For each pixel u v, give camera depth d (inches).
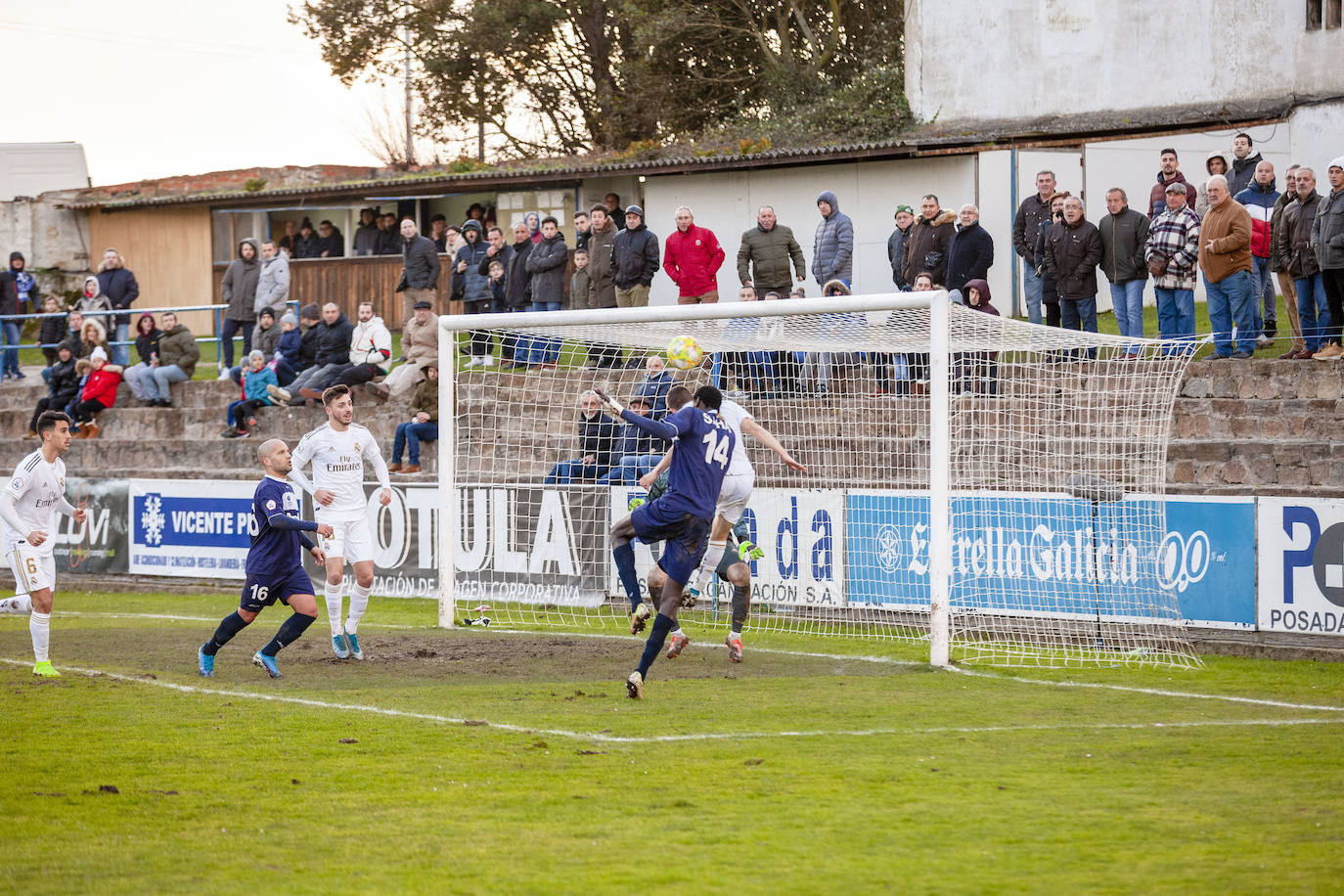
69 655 755.4
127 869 350.6
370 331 1294.3
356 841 374.0
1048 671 687.7
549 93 2536.9
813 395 986.1
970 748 488.7
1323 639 714.2
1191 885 325.7
